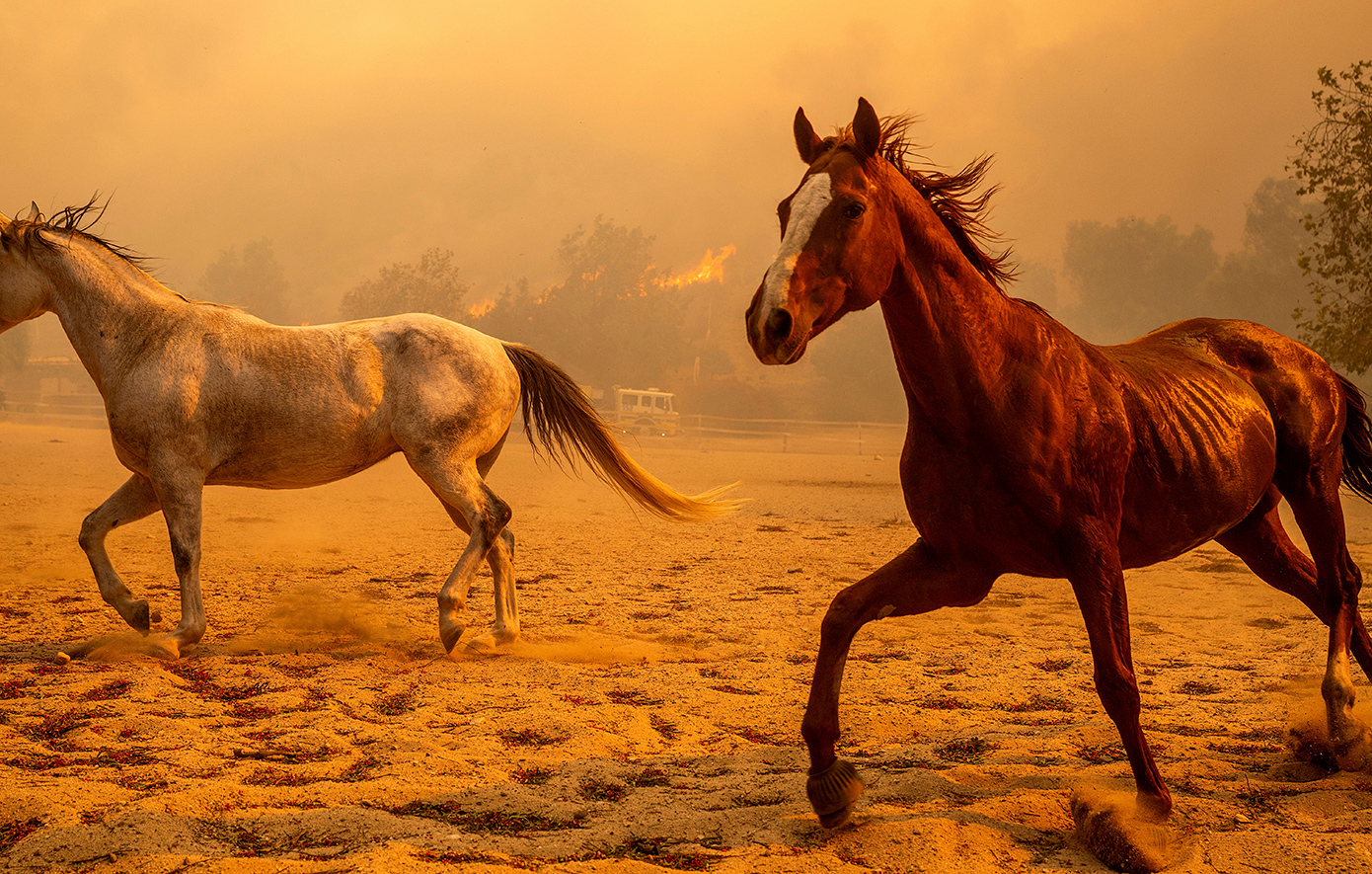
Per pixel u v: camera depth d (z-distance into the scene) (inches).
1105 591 116.7
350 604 273.6
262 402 215.5
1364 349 629.9
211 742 148.9
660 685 191.0
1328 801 126.0
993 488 117.9
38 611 256.2
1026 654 226.1
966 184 129.3
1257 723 166.7
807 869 105.1
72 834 109.4
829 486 768.3
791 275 104.9
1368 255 635.5
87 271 215.6
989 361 116.6
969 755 150.0
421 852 107.6
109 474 706.2
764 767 142.8
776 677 200.7
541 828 119.3
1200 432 134.3
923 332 116.0
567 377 243.9
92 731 152.6
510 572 231.3
